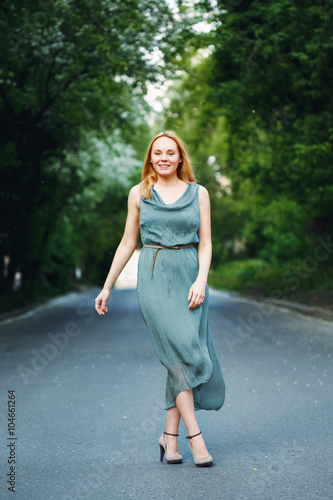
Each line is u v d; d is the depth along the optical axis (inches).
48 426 204.5
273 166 779.4
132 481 146.6
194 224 153.2
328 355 346.3
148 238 153.7
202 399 156.9
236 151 845.2
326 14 545.0
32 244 946.7
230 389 258.1
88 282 2114.9
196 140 1003.3
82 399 247.8
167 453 159.0
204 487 140.3
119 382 284.5
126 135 1096.2
